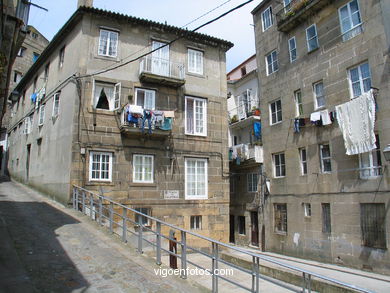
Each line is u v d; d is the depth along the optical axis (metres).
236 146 22.03
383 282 11.16
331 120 15.25
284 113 18.55
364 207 13.58
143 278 6.14
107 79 15.19
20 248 7.22
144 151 15.45
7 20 10.20
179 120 16.62
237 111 24.73
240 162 21.45
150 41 16.62
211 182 16.95
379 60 13.39
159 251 7.11
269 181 19.34
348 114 14.18
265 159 19.91
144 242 13.65
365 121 13.39
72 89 14.81
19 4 11.16
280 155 19.00
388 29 13.13
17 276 5.56
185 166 16.41
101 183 14.19
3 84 9.79
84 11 15.04
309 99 16.84
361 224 13.58
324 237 15.23
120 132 15.02
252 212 21.48
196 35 17.66
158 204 15.34
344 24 15.20
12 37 10.23
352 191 14.07
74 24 16.03
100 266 6.61
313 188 16.12
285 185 18.06
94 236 8.88
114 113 15.02
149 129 14.91
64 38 17.27
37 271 5.96
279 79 19.14
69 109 14.83
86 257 7.10
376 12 13.67
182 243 6.50
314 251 15.69
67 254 7.18
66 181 13.92
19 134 24.64
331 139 15.30
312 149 16.41
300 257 16.48
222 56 18.84
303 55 17.44
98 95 15.03
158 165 15.70
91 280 5.83
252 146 20.41
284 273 11.14
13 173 25.05
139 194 14.97
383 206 12.81
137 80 15.89
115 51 15.70
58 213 11.88
